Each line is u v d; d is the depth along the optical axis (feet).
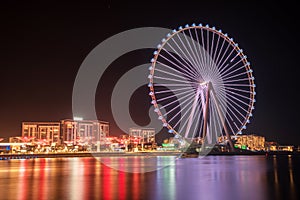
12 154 487.61
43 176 164.45
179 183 132.46
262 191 110.01
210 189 115.14
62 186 123.24
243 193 106.01
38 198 97.19
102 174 175.42
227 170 197.67
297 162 293.43
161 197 98.84
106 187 120.47
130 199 95.40
